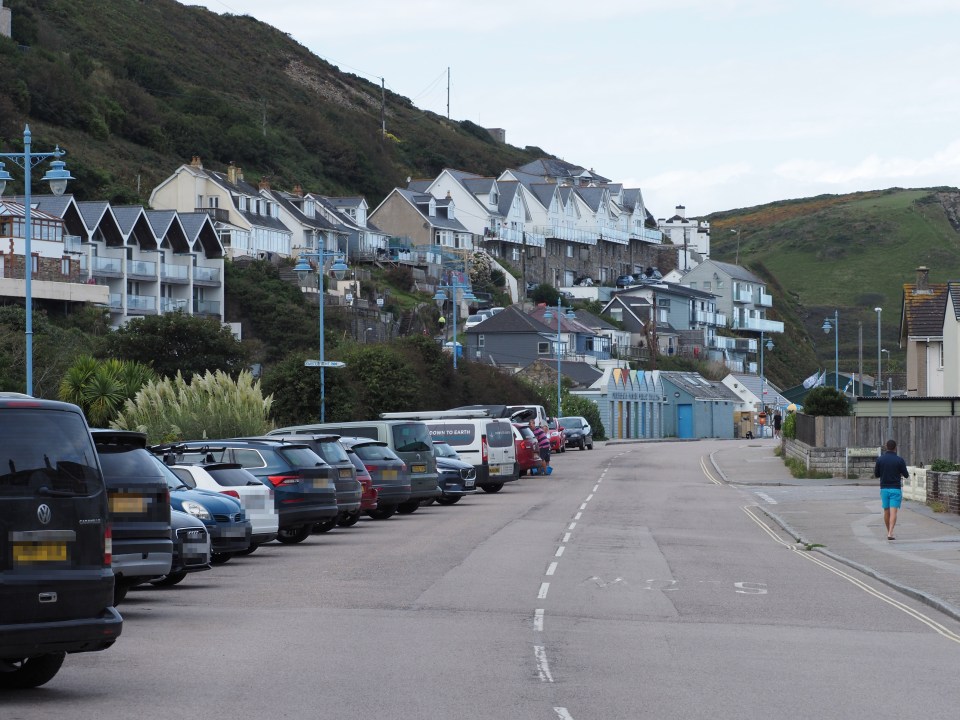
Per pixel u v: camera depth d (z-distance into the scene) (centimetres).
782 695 1236
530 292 14800
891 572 2355
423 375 6919
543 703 1179
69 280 8144
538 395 8806
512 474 4756
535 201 16300
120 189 11156
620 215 18075
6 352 5359
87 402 4738
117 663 1390
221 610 1816
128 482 1784
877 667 1410
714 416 12862
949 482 3697
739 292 17438
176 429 4388
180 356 6469
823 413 5769
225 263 10125
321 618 1731
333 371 5631
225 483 2516
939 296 7262
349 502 3133
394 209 14538
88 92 12950
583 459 7031
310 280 10306
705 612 1850
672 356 14362
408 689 1241
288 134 16675
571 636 1593
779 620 1789
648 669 1370
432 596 1964
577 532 3131
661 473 5816
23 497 1198
